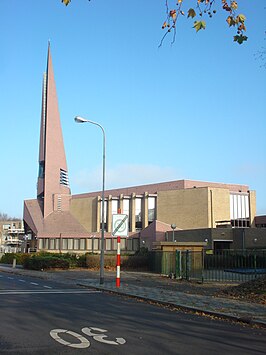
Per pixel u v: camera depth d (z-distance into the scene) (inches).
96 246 2581.2
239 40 283.3
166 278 1029.8
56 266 1411.2
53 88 2957.7
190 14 274.5
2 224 5147.6
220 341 333.7
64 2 267.7
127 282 906.7
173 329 379.6
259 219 2591.0
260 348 312.0
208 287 799.7
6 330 350.3
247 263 1202.6
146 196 2842.0
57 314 446.3
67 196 2928.2
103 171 920.9
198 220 2452.0
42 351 279.3
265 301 565.3
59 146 2942.9
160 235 2361.0
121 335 342.0
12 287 786.2
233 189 2706.7
